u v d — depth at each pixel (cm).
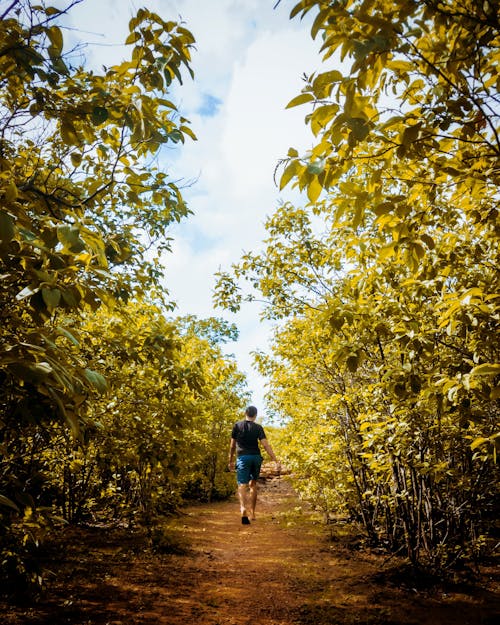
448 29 196
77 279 207
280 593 464
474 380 261
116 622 363
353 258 429
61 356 193
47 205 281
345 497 702
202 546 691
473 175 250
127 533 702
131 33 243
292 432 932
